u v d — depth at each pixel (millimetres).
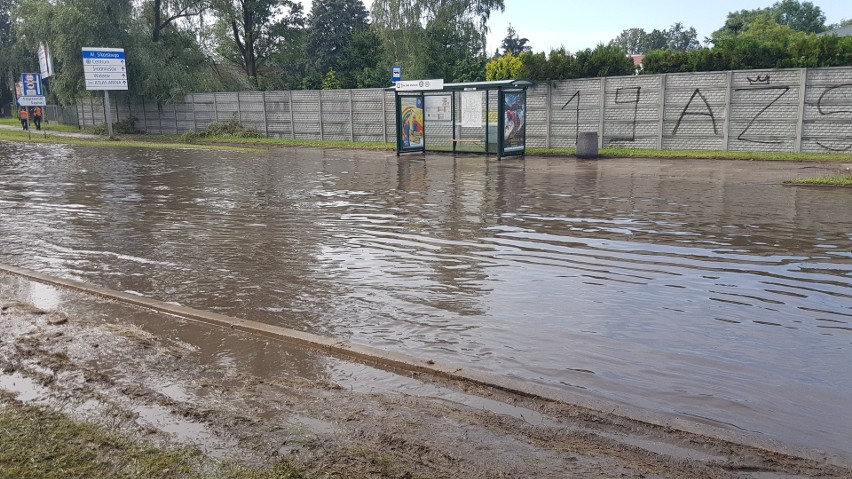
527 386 4680
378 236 10227
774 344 5605
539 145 25766
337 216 12086
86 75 35625
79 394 4551
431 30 48031
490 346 5621
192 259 8961
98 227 11383
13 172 20578
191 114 39062
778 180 15547
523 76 25219
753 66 21516
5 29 74125
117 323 6293
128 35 39812
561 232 10258
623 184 15578
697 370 5094
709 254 8711
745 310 6484
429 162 22438
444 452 3723
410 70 47344
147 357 5348
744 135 21609
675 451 3785
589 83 24125
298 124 33969
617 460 3660
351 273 8070
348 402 4465
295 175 19016
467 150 25219
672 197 13438
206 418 4164
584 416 4242
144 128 41812
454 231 10500
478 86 22812
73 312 6645
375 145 29000
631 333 5898
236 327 6090
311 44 66500
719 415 4363
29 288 7566
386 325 6188
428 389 4707
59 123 52781
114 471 3455
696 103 22250
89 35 38344
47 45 41656
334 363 5234
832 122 20109
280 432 3963
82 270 8453
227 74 47750
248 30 49062
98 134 41094
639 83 23109
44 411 4238
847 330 5906
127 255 9242
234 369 5105
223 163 23094
